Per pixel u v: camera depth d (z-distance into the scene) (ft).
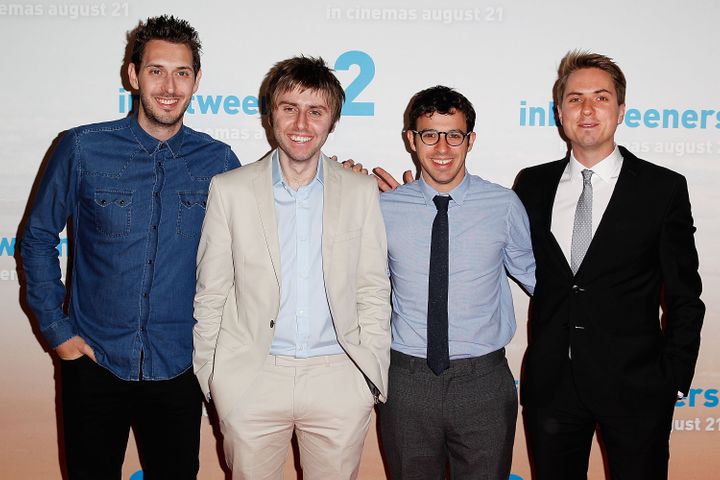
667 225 6.42
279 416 6.29
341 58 8.35
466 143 6.68
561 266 6.62
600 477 8.93
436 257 6.60
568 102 6.77
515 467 8.91
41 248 6.52
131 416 6.93
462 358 6.59
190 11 8.26
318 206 6.39
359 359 6.26
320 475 6.55
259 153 8.44
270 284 6.17
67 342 6.51
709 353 8.72
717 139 8.48
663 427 6.53
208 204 6.38
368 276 6.48
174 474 6.91
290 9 8.28
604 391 6.44
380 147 8.46
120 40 8.27
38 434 8.69
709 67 8.39
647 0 8.30
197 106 8.36
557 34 8.35
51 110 8.30
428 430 6.63
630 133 8.47
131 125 6.71
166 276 6.58
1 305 8.52
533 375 6.81
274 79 6.25
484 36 8.35
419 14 8.32
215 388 6.23
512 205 6.81
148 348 6.57
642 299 6.47
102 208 6.47
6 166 8.34
